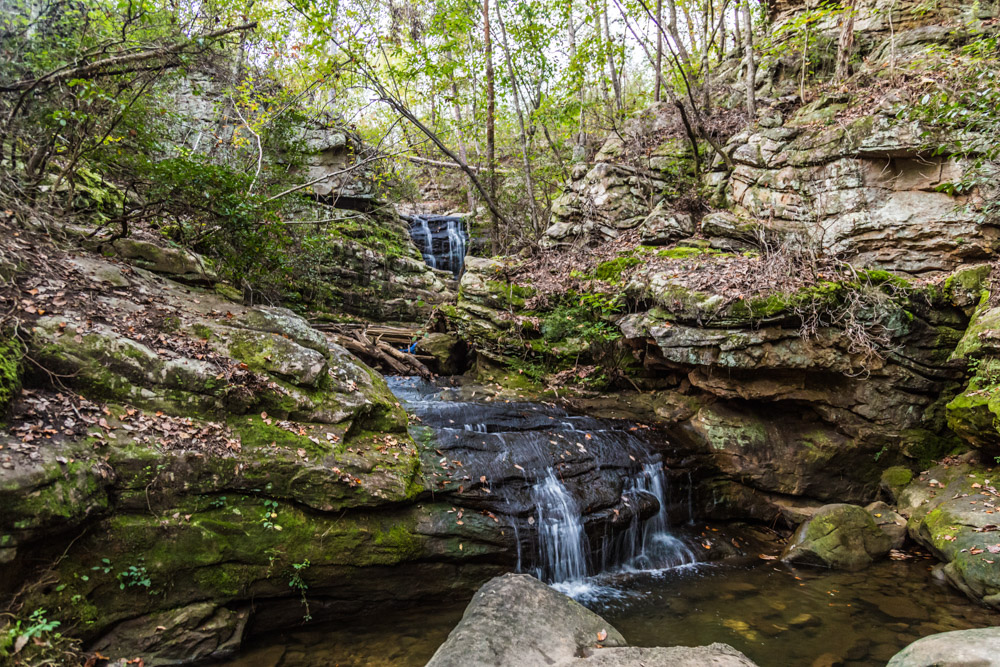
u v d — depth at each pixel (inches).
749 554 291.0
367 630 210.7
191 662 183.9
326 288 520.7
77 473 175.3
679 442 333.7
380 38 443.2
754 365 315.9
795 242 367.6
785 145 410.0
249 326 270.2
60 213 297.6
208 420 218.4
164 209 298.5
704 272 354.9
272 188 420.5
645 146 526.6
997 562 228.7
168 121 390.9
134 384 211.5
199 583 193.5
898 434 316.8
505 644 145.6
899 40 455.2
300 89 517.0
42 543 167.9
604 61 530.0
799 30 475.2
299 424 237.1
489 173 550.0
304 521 214.1
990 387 268.5
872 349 307.7
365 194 616.1
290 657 191.3
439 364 463.5
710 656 143.6
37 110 264.4
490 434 294.8
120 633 178.7
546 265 476.1
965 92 325.1
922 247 352.5
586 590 247.8
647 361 378.6
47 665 154.8
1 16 250.7
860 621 215.3
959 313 319.3
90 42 271.1
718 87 583.8
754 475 324.5
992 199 330.3
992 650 135.0
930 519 273.0
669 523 301.4
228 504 204.5
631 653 144.9
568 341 413.1
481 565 240.7
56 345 203.5
